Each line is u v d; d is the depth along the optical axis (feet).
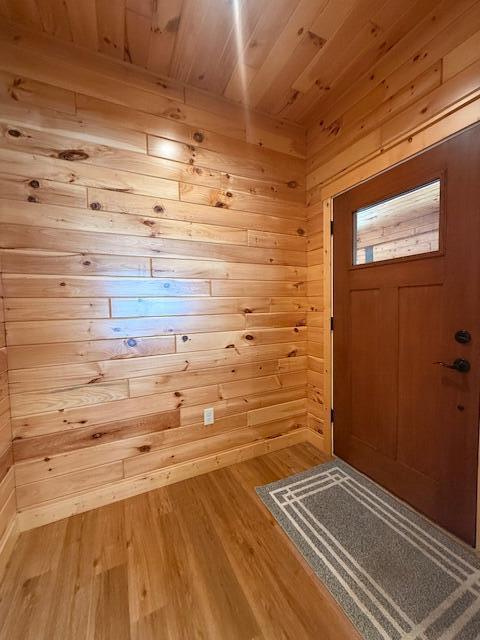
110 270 5.29
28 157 4.64
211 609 3.58
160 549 4.44
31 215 4.69
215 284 6.32
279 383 7.30
